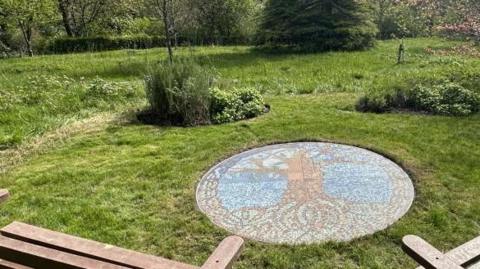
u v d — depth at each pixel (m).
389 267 2.89
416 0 12.44
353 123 5.50
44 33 20.55
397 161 4.36
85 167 4.67
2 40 18.52
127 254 2.25
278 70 9.35
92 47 16.69
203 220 3.53
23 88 7.97
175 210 3.71
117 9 20.66
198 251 3.20
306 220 3.46
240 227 3.42
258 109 6.16
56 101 7.02
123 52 13.63
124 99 7.21
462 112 5.60
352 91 7.21
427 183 3.89
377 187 3.89
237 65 10.15
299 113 6.05
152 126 5.89
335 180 4.05
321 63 10.01
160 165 4.59
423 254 2.09
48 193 4.14
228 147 4.96
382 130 5.20
